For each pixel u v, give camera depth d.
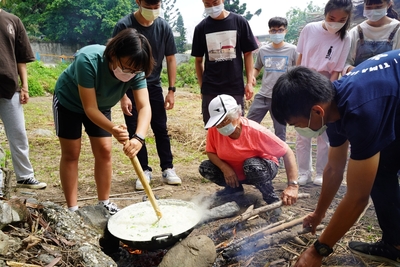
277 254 2.62
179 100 13.88
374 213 3.22
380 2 3.50
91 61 2.48
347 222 1.84
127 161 5.34
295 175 3.06
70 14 28.56
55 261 2.01
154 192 4.03
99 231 2.55
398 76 1.77
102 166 2.99
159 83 4.15
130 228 2.45
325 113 1.75
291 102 1.71
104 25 28.22
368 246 2.53
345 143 2.22
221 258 2.56
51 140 6.50
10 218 2.15
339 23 3.66
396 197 2.32
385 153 2.20
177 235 2.24
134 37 2.20
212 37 4.09
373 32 3.77
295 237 2.76
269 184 3.28
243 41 4.17
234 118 3.00
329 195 2.38
